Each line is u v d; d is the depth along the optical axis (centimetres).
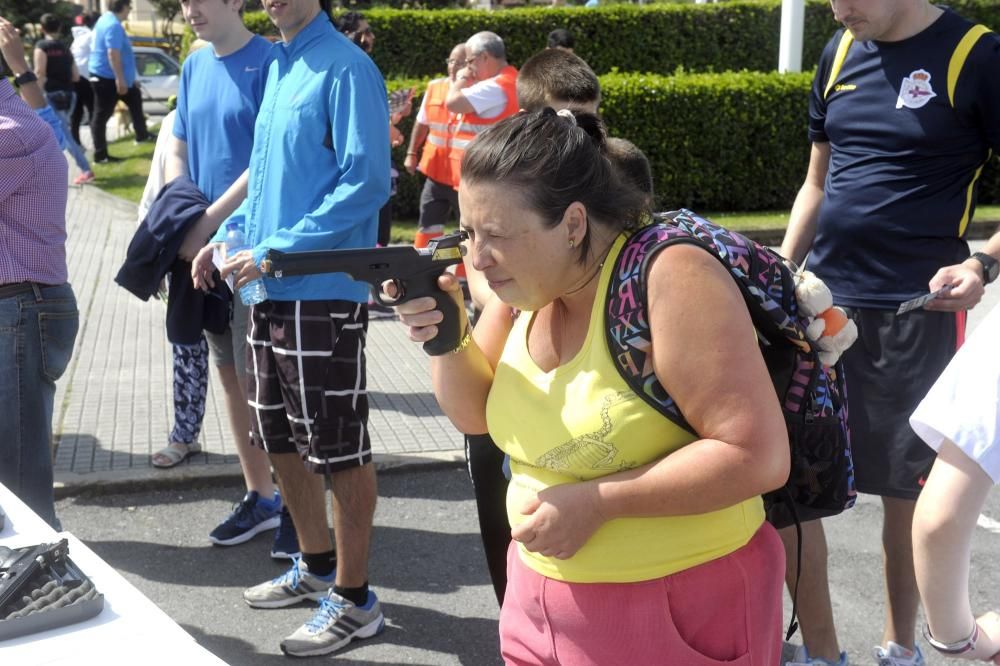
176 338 422
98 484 484
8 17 2752
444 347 214
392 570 421
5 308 334
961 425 164
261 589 392
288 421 353
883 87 317
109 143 1697
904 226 314
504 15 1387
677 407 185
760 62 1482
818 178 349
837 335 209
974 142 312
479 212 184
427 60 1366
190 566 424
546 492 193
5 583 189
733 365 179
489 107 738
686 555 193
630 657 197
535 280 187
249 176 351
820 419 215
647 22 1434
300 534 384
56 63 1330
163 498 485
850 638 371
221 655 359
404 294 208
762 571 201
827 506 224
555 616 202
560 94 315
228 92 409
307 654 355
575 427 190
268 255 197
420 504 482
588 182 183
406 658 356
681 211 206
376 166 331
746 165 1185
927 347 313
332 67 331
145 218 416
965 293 292
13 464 339
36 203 336
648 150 1152
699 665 196
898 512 322
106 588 199
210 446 533
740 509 200
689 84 1149
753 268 201
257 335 347
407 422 570
